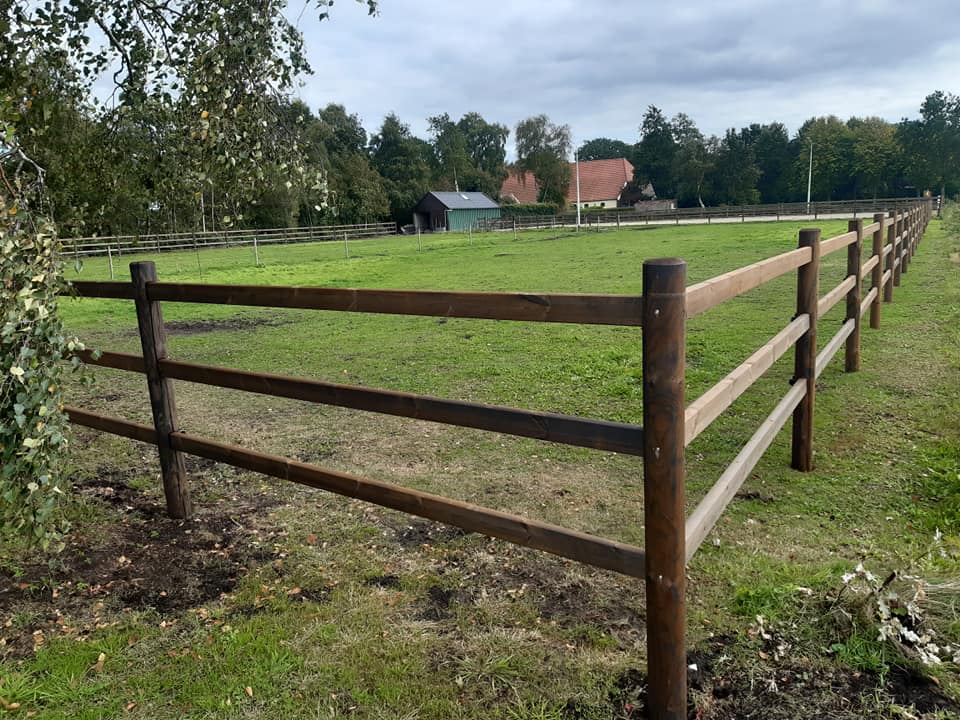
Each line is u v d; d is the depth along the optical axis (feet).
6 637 8.51
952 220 77.97
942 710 6.79
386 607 9.05
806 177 289.94
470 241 118.42
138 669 7.87
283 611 8.98
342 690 7.45
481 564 10.15
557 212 237.66
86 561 10.37
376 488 8.75
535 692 7.33
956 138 239.91
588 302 6.57
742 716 6.90
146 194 15.11
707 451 14.92
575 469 14.25
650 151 321.32
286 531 11.44
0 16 11.28
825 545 10.58
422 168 224.53
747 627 8.25
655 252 73.26
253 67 12.01
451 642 8.25
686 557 6.63
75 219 13.62
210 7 12.05
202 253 100.37
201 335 32.89
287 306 9.27
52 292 7.88
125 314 42.01
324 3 12.40
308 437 16.84
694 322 30.04
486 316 7.33
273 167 13.16
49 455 7.93
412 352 26.96
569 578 9.70
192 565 10.27
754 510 11.89
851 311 19.99
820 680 7.28
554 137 256.52
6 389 7.61
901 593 8.20
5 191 8.23
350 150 213.46
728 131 293.02
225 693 7.43
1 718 7.08
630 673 7.55
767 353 9.96
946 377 19.69
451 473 14.14
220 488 13.43
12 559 10.40
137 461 15.14
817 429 15.98
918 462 13.76
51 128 13.39
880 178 274.36
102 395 21.98
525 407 18.81
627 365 22.95
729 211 152.15
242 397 20.95
